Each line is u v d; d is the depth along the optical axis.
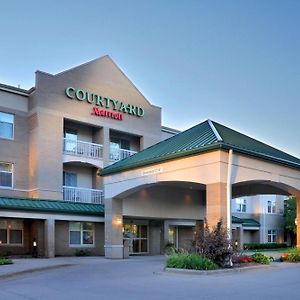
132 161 24.38
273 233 51.84
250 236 50.50
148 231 32.44
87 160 31.58
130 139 35.88
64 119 30.73
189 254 17.80
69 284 13.90
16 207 24.81
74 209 27.45
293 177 23.59
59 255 27.45
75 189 31.02
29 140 29.77
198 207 30.78
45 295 11.73
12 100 29.45
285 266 19.78
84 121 31.61
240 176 20.06
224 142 19.22
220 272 16.47
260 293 11.76
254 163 20.98
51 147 29.55
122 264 20.97
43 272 17.81
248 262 19.27
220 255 17.83
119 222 25.77
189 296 11.28
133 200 26.86
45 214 26.12
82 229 28.97
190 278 15.16
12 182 28.80
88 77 32.34
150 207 27.77
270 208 52.06
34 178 28.95
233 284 13.55
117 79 34.34
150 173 22.78
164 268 17.67
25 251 27.41
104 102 33.06
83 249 28.67
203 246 17.83
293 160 24.08
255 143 23.98
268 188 27.03
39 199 27.39
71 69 31.30
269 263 20.25
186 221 33.59
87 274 16.75
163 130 37.75
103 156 32.53
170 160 21.50
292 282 14.02
